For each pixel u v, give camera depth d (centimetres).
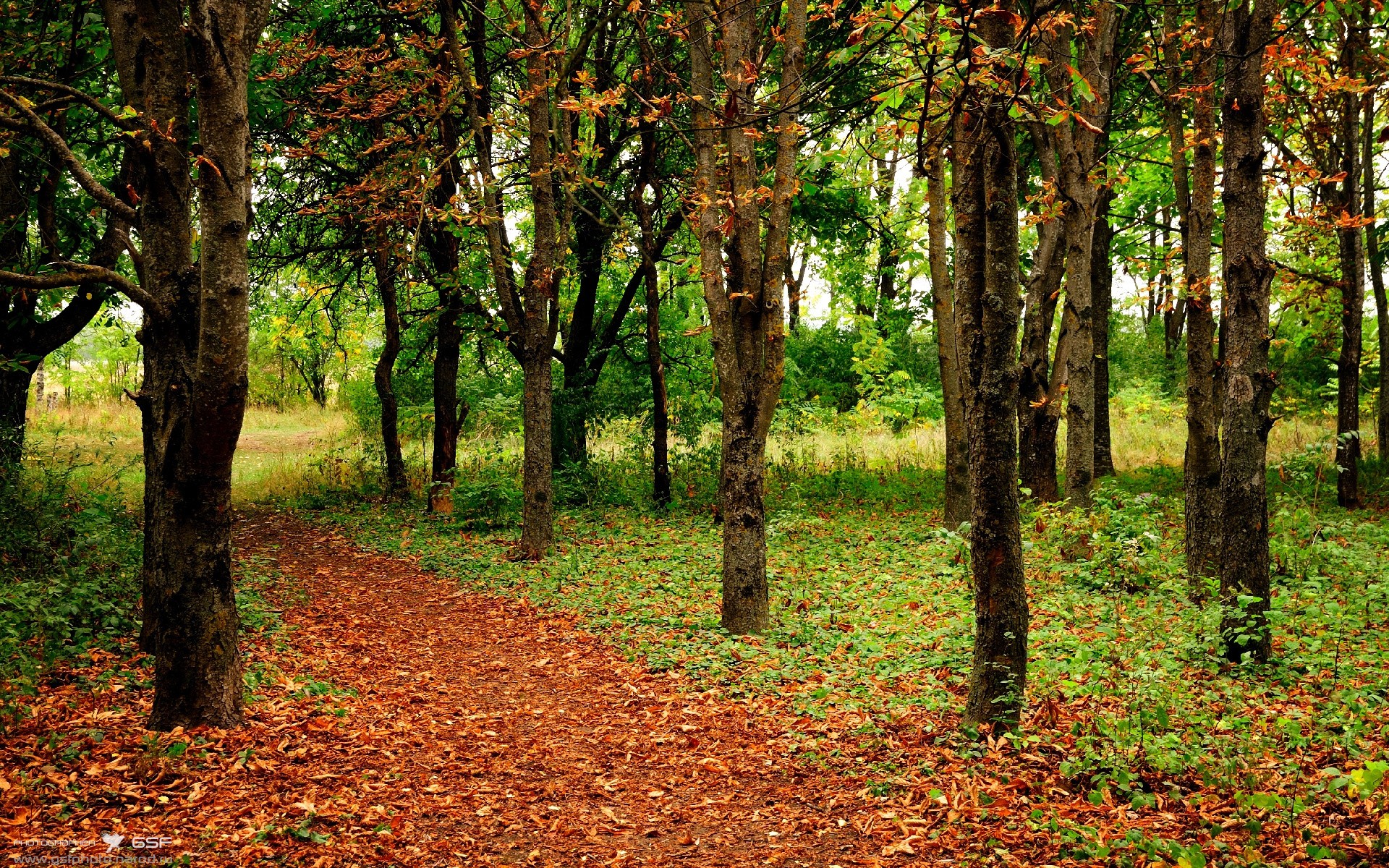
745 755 617
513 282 1596
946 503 1363
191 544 589
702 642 874
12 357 1183
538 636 953
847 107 633
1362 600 782
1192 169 958
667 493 1742
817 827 509
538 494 1330
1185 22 933
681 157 1692
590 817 532
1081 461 1133
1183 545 1088
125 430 2784
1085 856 433
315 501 1861
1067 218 1112
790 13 893
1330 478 1398
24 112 580
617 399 1927
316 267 1830
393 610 1064
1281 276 1273
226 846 441
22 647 691
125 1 693
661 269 1973
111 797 484
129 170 721
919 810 510
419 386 2403
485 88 1498
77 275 541
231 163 554
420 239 1703
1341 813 453
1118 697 633
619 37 1495
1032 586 985
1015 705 595
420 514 1731
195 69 542
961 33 434
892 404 2750
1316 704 607
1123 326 3291
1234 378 709
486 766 602
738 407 909
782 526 1301
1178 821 463
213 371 565
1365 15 1015
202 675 593
